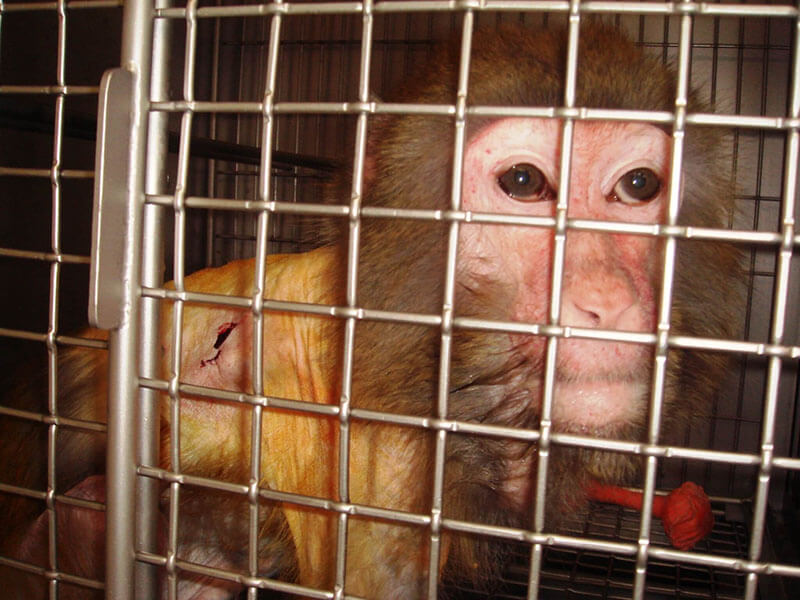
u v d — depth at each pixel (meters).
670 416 0.34
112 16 0.68
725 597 0.51
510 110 0.19
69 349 0.46
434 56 0.39
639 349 0.30
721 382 0.37
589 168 0.33
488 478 0.33
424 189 0.35
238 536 0.42
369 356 0.34
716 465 0.79
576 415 0.30
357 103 0.20
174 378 0.22
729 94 0.81
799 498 0.62
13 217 0.59
